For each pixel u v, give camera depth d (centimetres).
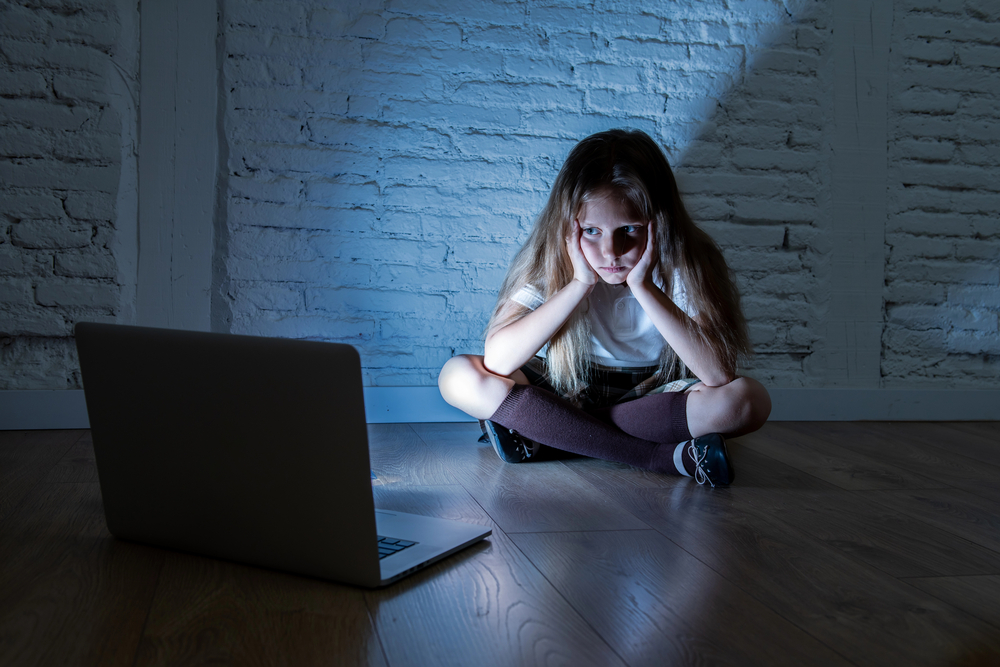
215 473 102
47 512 125
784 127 230
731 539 122
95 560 104
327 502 95
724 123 226
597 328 170
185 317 200
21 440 180
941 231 244
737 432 158
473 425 213
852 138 235
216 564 103
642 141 159
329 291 207
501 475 159
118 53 193
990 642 88
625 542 118
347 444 91
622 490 150
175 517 106
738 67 226
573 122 217
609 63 218
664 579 103
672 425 159
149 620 85
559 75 215
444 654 79
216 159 199
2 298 190
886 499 151
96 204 194
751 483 160
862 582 105
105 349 106
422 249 212
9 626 82
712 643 84
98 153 193
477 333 217
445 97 210
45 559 104
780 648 83
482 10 210
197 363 99
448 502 138
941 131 241
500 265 217
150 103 195
